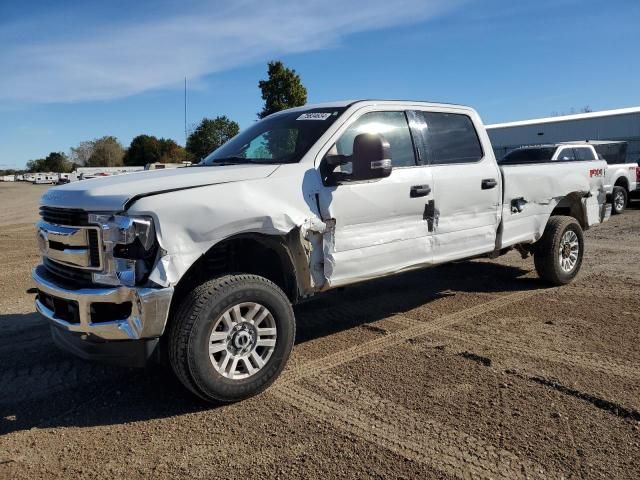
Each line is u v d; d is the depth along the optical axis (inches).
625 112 1117.1
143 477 116.9
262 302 150.9
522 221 244.7
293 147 179.5
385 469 117.0
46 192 166.2
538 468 115.6
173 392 158.7
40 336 213.2
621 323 209.8
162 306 135.2
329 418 139.9
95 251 141.0
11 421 143.8
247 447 127.4
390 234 186.9
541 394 150.2
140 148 3531.0
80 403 153.6
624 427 131.9
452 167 210.1
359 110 188.5
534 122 1270.9
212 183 150.3
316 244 168.2
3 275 335.3
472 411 141.2
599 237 445.4
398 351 185.5
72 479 116.9
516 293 260.1
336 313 232.4
